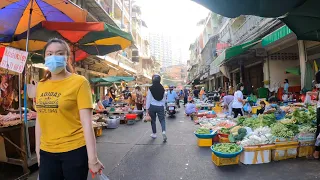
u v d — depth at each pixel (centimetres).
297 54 1384
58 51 229
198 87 4412
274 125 559
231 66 1833
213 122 820
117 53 2292
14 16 607
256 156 491
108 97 1892
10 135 520
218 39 2558
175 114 1559
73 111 220
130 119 1134
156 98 743
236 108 950
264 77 1395
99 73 2120
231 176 429
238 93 952
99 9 1772
